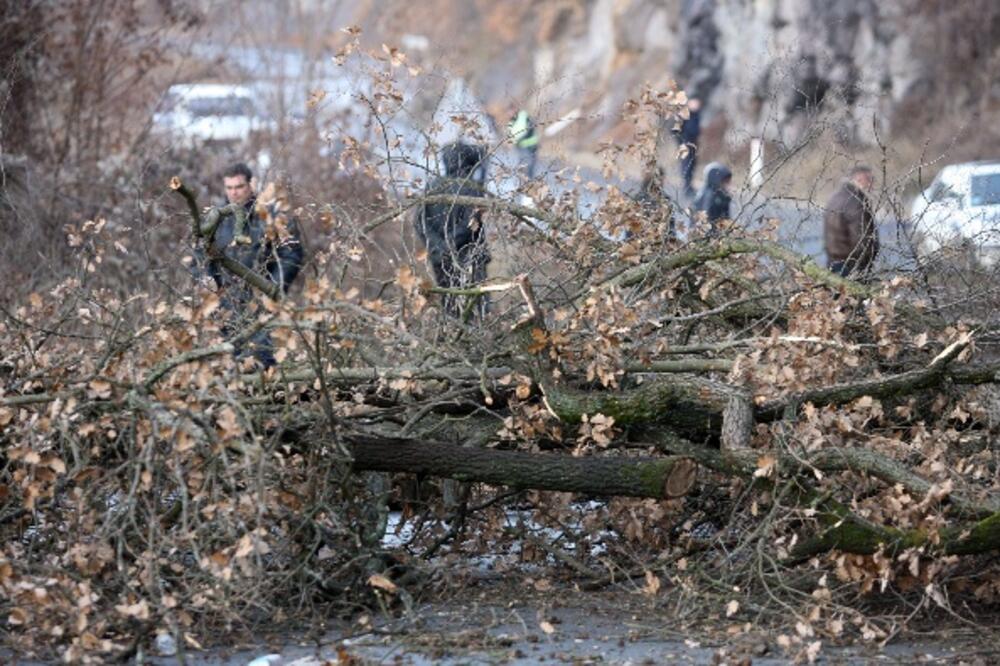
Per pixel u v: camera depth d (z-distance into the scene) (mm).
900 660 10352
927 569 10844
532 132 14367
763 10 51188
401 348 12328
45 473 10547
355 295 10336
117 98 26562
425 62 25641
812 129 14914
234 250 15344
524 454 11453
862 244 14273
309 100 13883
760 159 15773
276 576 10805
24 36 25422
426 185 14109
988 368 11703
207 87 29359
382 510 11891
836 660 10352
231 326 12484
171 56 29062
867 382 11695
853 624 11148
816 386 11648
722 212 15258
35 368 11711
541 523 12531
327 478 11203
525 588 12250
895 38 49031
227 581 10008
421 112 16516
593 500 12688
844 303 12203
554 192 14039
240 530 10664
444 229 13695
